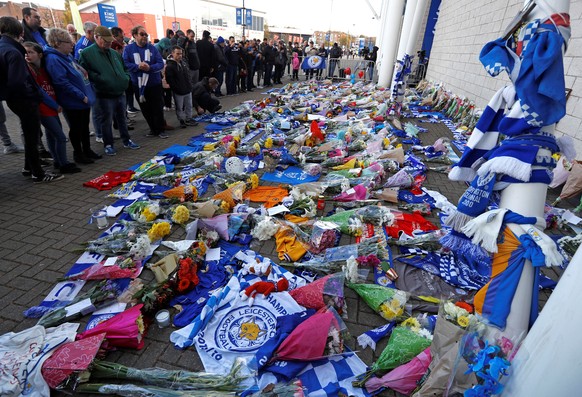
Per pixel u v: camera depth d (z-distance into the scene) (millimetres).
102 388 2111
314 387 2166
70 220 4020
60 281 3021
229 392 2084
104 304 2789
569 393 1372
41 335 2354
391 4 15523
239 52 14133
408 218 4254
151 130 7652
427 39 18766
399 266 3418
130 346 2434
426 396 1969
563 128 5848
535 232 1953
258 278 3131
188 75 8578
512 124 2059
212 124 8922
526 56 1873
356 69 20891
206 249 3488
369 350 2492
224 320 2652
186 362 2355
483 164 2197
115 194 4629
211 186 5230
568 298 1355
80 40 7281
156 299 2734
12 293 2883
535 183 2025
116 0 29703
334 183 5043
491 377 1645
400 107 10445
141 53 6965
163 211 4184
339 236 3889
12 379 2039
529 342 1544
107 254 3396
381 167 5570
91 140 7156
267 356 2271
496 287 2064
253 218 3992
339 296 2791
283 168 5980
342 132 7527
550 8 1822
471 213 2264
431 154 6887
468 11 12141
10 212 4137
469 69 11312
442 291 3105
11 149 6098
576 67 5602
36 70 4801
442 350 2148
